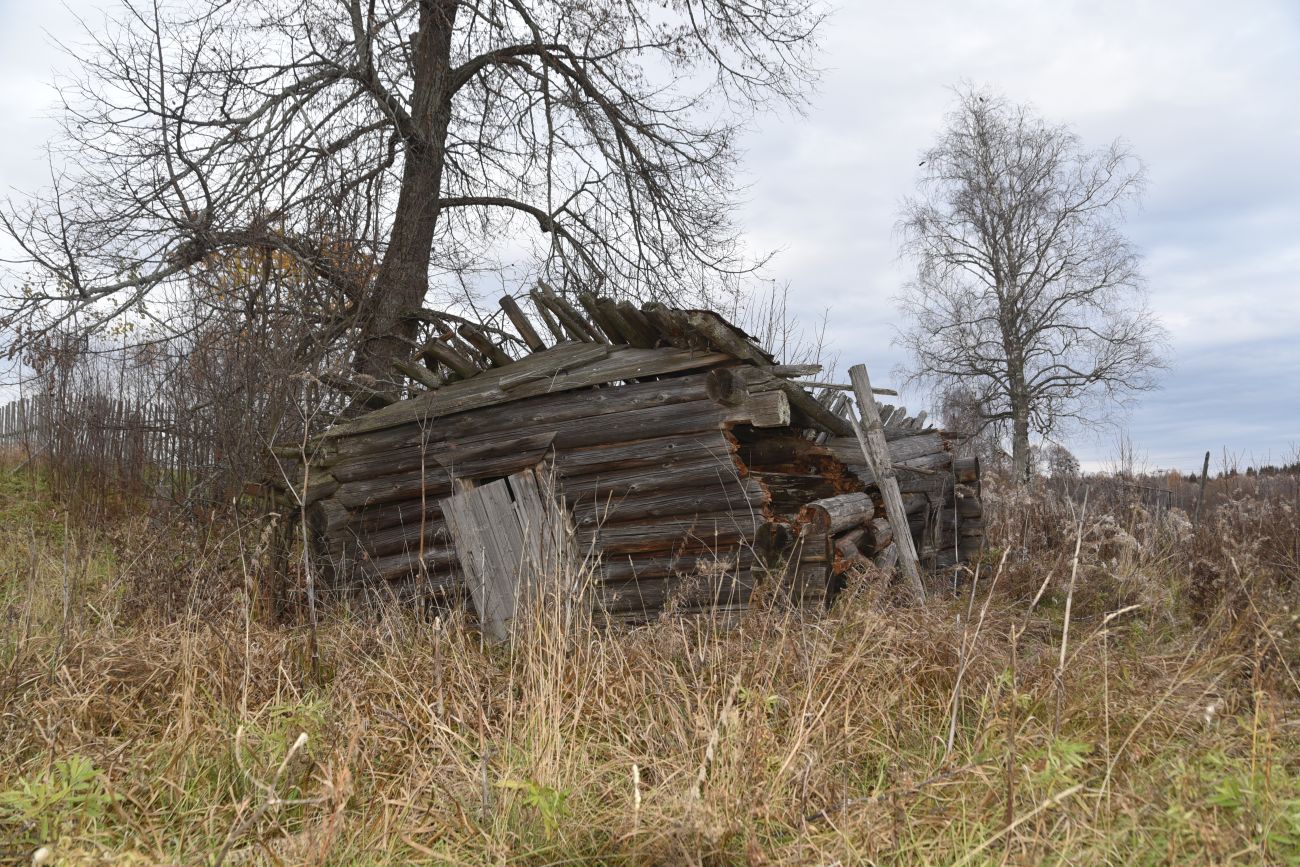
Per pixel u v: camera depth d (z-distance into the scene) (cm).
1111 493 1305
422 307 1359
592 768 414
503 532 800
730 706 404
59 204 1123
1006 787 361
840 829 338
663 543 750
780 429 859
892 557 816
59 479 1304
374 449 877
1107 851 314
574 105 1443
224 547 841
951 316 3027
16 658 532
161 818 371
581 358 806
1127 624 711
